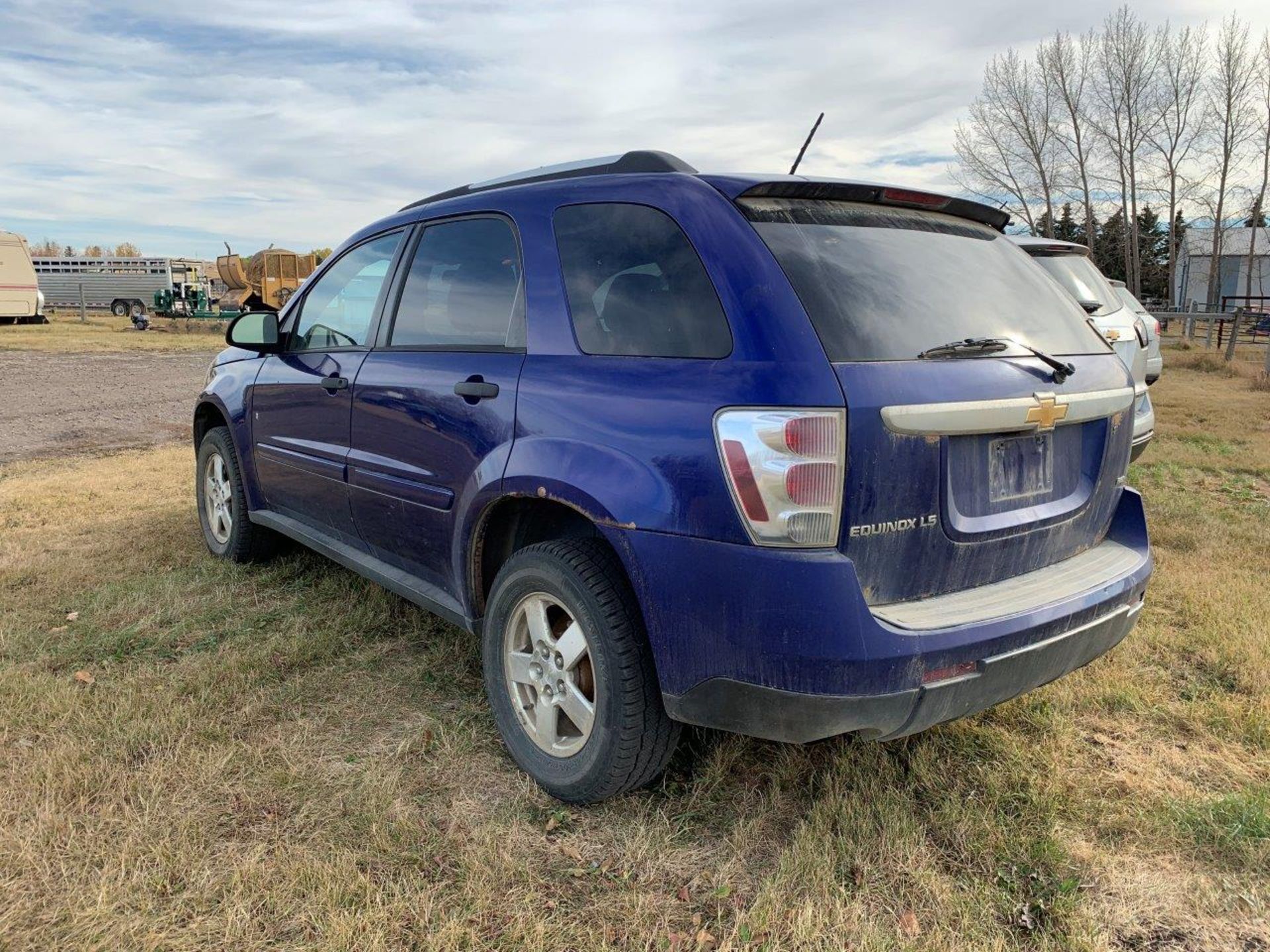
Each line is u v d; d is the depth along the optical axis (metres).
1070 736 2.95
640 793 2.69
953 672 2.18
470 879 2.26
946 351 2.30
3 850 2.31
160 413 11.21
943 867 2.34
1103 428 2.74
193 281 38.25
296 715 3.12
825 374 2.09
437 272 3.32
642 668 2.43
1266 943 2.08
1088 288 6.52
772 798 2.61
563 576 2.53
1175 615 4.04
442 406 3.01
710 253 2.37
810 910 2.13
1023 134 34.84
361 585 4.39
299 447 3.96
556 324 2.72
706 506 2.18
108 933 2.04
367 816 2.50
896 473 2.13
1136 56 33.06
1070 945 2.06
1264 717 3.04
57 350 20.41
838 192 2.57
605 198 2.72
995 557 2.42
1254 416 10.09
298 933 2.07
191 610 4.08
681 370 2.32
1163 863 2.36
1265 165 31.75
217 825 2.47
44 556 4.86
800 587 2.07
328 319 3.97
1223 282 43.94
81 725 2.96
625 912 2.18
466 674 3.47
